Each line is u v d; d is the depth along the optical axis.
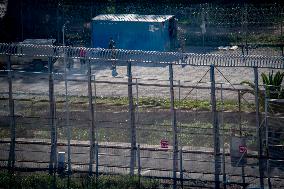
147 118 82.75
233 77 104.94
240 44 127.56
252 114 80.31
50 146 73.56
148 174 66.25
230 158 67.88
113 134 77.81
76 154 71.25
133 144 70.12
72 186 63.16
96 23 124.50
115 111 84.00
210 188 63.41
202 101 90.38
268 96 73.88
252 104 84.50
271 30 133.62
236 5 141.75
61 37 133.50
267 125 66.19
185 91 96.81
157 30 122.06
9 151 71.56
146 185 63.41
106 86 100.44
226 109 84.38
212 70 64.69
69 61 107.38
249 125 79.12
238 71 108.56
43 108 85.62
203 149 72.06
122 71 109.75
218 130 67.69
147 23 122.25
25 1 136.25
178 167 67.31
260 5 138.62
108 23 123.81
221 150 71.19
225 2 144.38
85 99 90.38
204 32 126.38
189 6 141.75
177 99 91.38
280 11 136.12
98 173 66.62
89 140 75.06
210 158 69.50
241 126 73.06
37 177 64.75
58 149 72.62
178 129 75.62
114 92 96.69
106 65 112.81
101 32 124.69
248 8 136.00
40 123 80.38
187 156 70.19
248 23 132.62
